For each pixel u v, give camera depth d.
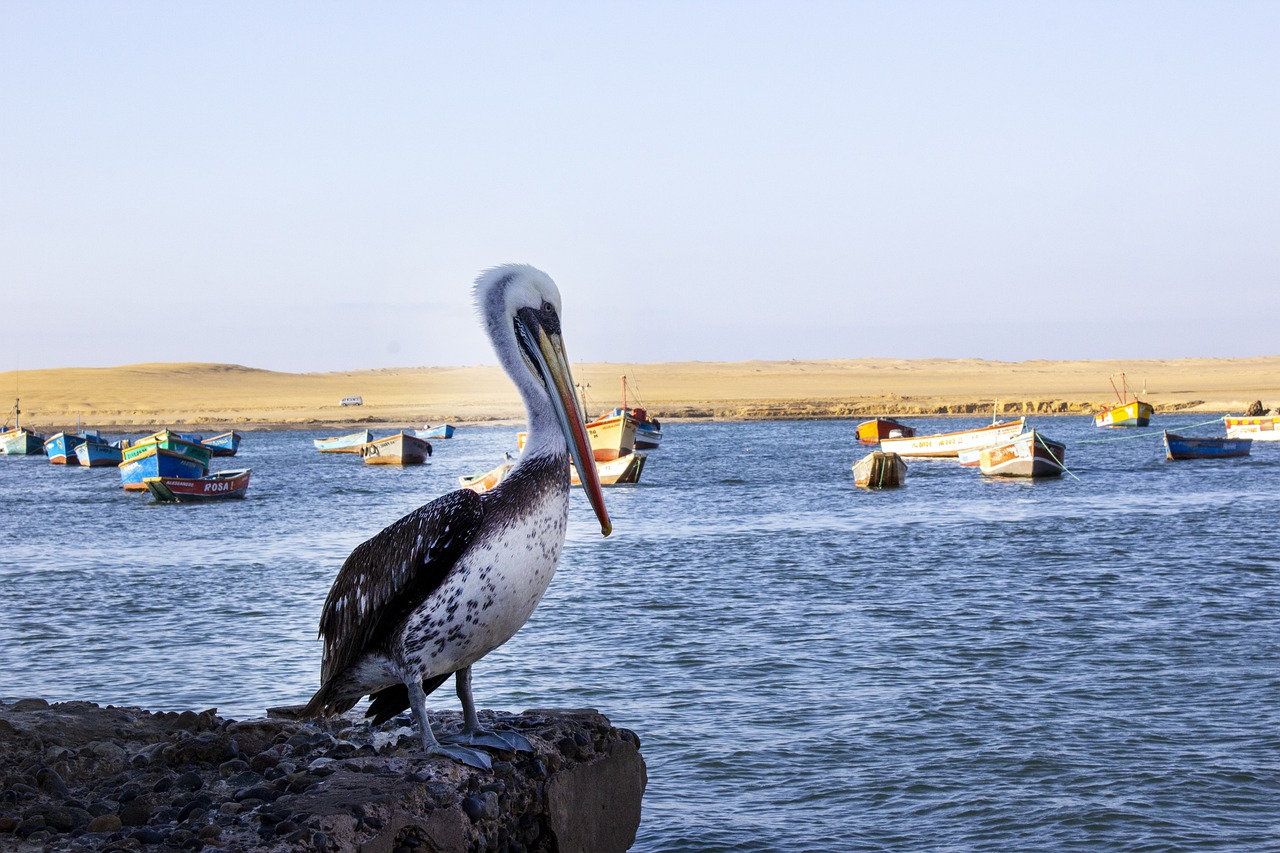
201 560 28.12
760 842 10.12
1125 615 18.91
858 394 172.88
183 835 5.08
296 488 54.44
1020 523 33.47
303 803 5.38
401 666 5.95
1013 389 181.38
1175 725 12.88
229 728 7.00
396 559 5.87
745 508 39.91
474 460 77.69
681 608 20.23
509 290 6.43
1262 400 127.06
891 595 21.42
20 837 5.32
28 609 20.89
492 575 5.85
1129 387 177.00
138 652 16.95
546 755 6.45
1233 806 10.70
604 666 15.82
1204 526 31.59
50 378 185.38
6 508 45.09
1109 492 43.66
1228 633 17.33
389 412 145.12
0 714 7.39
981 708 13.65
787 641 17.38
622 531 32.84
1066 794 11.03
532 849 6.30
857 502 41.66
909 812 10.74
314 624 19.03
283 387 194.88
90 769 6.43
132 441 94.56
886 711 13.60
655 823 10.52
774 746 12.44
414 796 5.52
